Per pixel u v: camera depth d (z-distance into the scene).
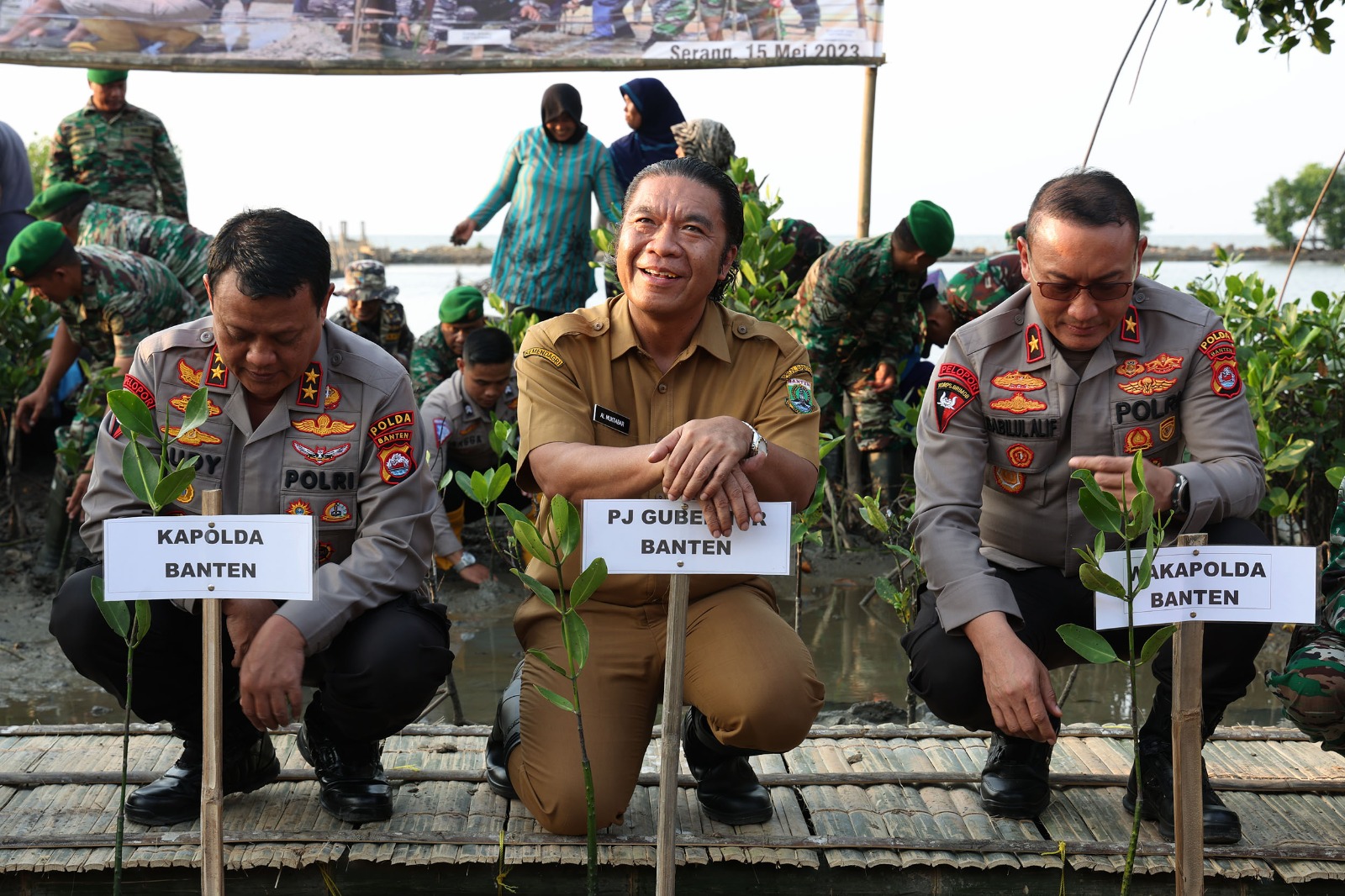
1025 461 2.62
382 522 2.51
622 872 2.48
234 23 5.40
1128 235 2.38
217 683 1.83
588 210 6.43
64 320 4.88
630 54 5.48
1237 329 4.67
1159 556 1.87
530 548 1.85
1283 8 3.83
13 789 2.78
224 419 2.48
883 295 5.34
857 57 5.53
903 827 2.65
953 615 2.47
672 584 1.92
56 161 6.52
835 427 5.89
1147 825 2.67
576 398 2.45
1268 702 4.04
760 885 2.50
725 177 2.38
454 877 2.48
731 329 2.54
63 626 2.47
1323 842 2.58
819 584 5.26
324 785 2.67
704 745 2.63
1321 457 4.66
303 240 2.25
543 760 2.45
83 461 4.91
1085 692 4.19
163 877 2.46
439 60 5.45
